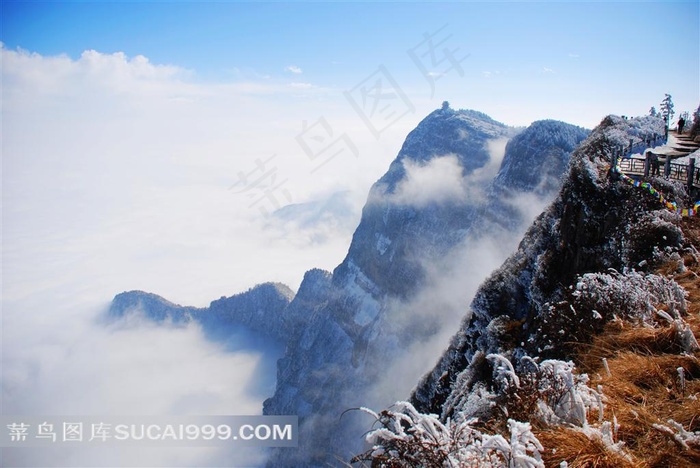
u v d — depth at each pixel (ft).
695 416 13.70
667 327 20.68
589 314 25.86
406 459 12.08
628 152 71.36
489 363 49.37
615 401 15.31
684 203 47.60
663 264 35.04
